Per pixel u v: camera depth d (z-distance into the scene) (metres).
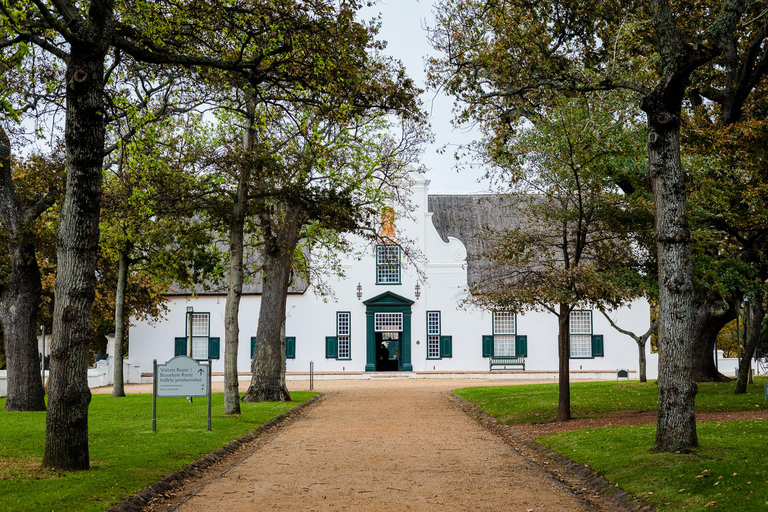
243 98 18.16
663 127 11.26
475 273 45.19
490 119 17.89
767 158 18.52
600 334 44.81
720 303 25.89
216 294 45.59
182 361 15.94
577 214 17.69
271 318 26.28
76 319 10.55
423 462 12.27
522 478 10.79
